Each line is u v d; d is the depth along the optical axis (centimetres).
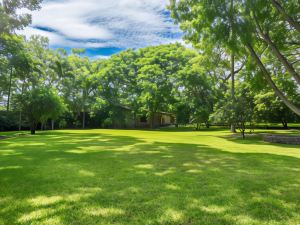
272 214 267
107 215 262
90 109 3669
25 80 2659
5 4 751
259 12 713
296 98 1661
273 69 1098
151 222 245
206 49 902
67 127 3509
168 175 455
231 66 2056
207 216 260
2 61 1959
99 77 3428
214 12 696
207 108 2639
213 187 374
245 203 302
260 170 510
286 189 366
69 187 371
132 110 3425
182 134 2050
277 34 842
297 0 716
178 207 286
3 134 1958
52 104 2028
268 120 2303
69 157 674
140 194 336
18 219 252
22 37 2039
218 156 720
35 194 336
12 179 420
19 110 1988
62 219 251
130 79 3509
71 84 3416
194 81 2611
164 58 3294
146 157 685
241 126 1675
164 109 3356
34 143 1111
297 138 1248
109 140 1300
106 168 519
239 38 720
